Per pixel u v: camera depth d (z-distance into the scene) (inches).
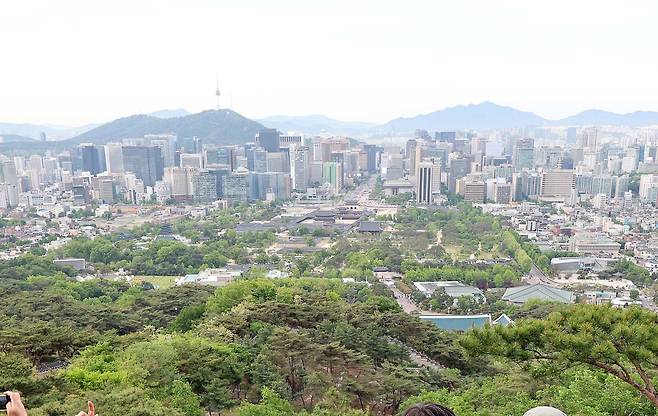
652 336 522.6
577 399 677.3
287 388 1237.1
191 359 1131.3
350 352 1273.4
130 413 766.5
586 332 542.0
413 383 1255.5
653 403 580.7
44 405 774.5
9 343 1197.7
